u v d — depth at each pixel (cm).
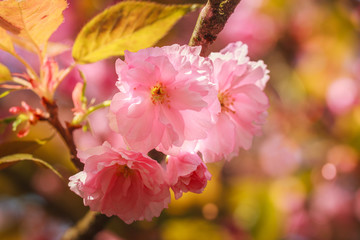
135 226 67
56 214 68
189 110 42
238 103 45
